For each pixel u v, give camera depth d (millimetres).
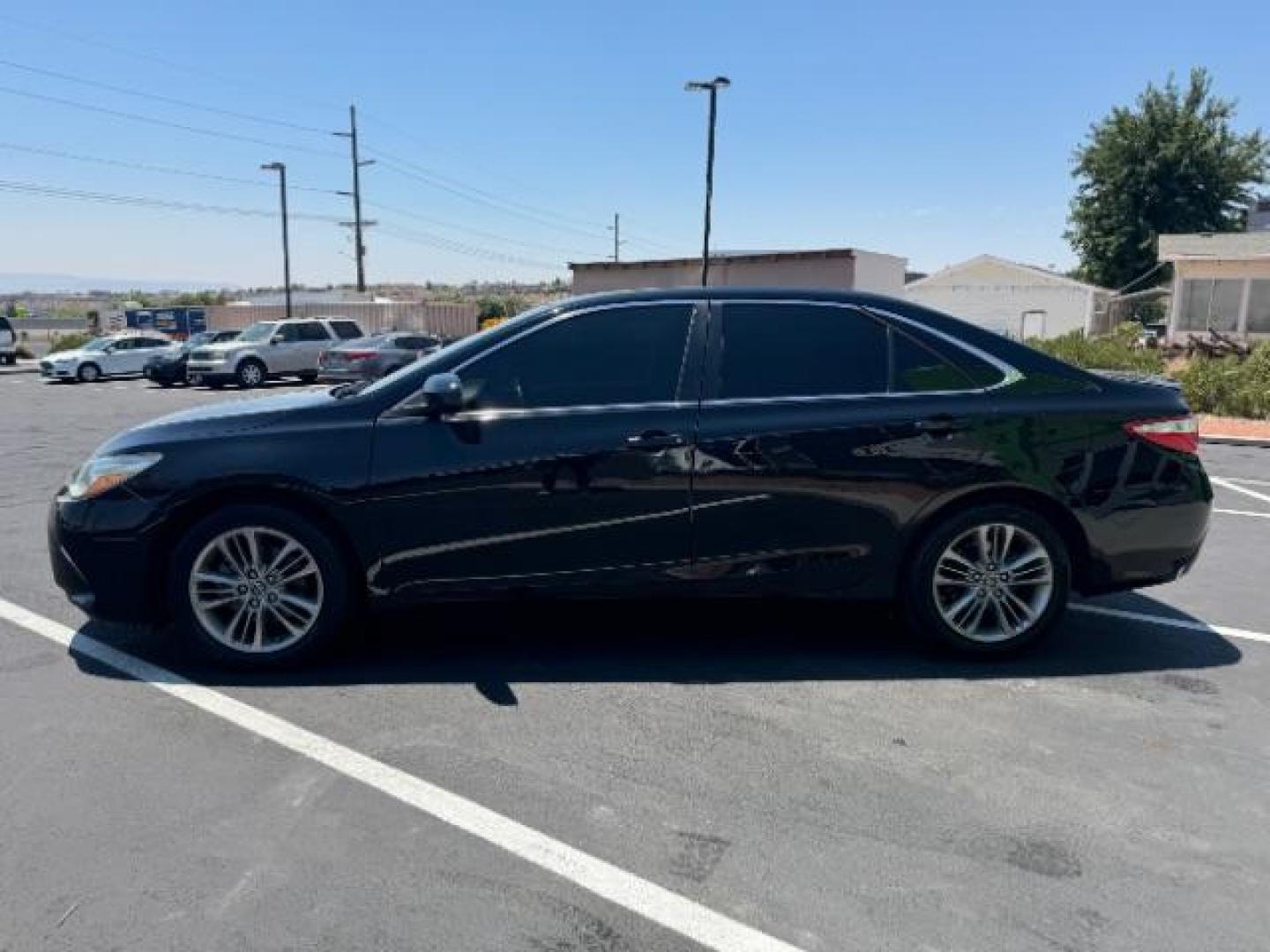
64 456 11039
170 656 4312
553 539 4066
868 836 2877
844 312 4301
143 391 23609
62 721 3625
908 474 4141
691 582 4152
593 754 3391
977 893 2600
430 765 3295
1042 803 3074
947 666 4266
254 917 2484
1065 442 4199
